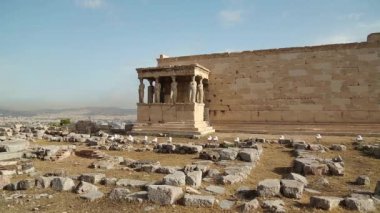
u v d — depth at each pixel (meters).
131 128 33.00
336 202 8.58
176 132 28.64
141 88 32.53
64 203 9.23
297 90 30.72
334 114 29.14
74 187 10.73
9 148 17.48
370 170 13.86
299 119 30.44
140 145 22.30
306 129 28.47
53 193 10.26
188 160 16.72
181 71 30.53
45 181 10.94
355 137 24.92
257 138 24.06
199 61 35.69
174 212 8.29
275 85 31.69
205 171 12.58
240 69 33.47
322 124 29.03
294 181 10.16
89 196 9.70
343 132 26.86
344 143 20.94
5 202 9.30
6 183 11.31
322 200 8.48
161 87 35.38
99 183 11.48
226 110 33.81
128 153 19.44
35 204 9.16
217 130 31.86
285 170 13.96
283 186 9.67
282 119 31.14
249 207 8.38
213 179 11.68
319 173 12.86
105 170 14.03
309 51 30.45
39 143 24.20
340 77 29.16
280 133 28.91
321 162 13.75
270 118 31.67
